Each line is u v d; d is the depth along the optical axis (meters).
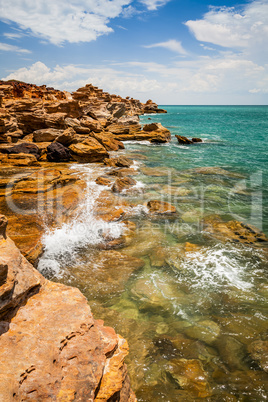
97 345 3.88
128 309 6.60
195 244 9.91
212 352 5.39
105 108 55.31
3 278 3.78
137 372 4.90
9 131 22.97
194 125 73.38
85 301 4.60
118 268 8.31
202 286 7.54
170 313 6.50
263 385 4.67
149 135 39.03
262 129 61.84
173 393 4.53
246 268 8.45
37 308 4.20
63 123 28.42
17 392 2.86
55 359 3.39
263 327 6.07
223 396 4.50
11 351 3.31
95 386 3.35
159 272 8.19
